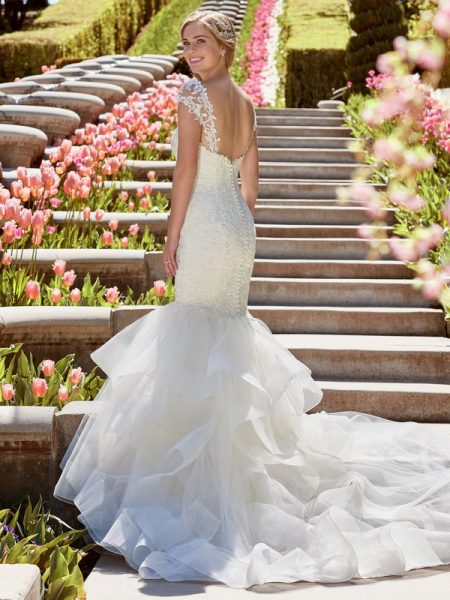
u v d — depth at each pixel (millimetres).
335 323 5582
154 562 2984
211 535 3160
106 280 5555
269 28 22406
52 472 3609
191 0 29062
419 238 6199
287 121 11375
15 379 4008
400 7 13555
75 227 5996
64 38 19266
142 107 9375
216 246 3533
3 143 7242
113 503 3340
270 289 5957
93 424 3479
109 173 6812
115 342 3664
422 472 3824
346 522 3236
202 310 3539
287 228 7012
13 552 2822
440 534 3234
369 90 13367
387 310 5605
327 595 2832
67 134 8383
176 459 3314
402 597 2818
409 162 7562
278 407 3607
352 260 6648
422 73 11484
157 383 3400
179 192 3559
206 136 3562
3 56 19000
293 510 3383
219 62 3652
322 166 8945
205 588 2877
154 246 6238
